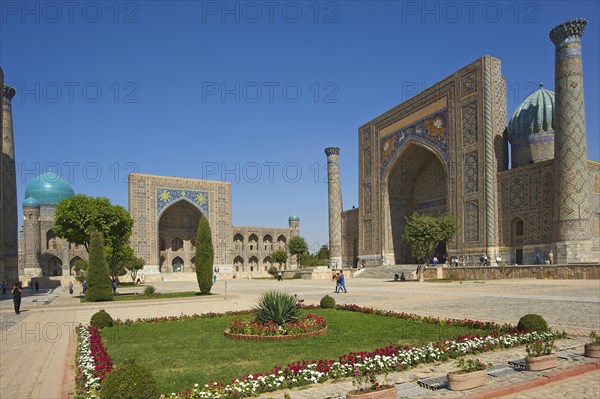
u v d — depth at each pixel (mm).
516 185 23906
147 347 7289
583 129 20453
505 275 21172
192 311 12773
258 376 5027
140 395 3846
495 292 14742
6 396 4805
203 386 4906
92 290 16594
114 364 6062
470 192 26141
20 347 7680
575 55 20594
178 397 4465
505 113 25844
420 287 19172
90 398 4262
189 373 5551
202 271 19516
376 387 4363
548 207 22250
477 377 4680
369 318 10078
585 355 5715
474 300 12648
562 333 7145
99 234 17062
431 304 12164
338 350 6711
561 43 20969
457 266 25984
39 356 6859
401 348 6199
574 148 20359
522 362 5523
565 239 20281
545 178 22484
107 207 23828
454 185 27297
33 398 4734
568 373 5020
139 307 14453
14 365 6246
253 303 14914
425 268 25812
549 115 25141
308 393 4715
